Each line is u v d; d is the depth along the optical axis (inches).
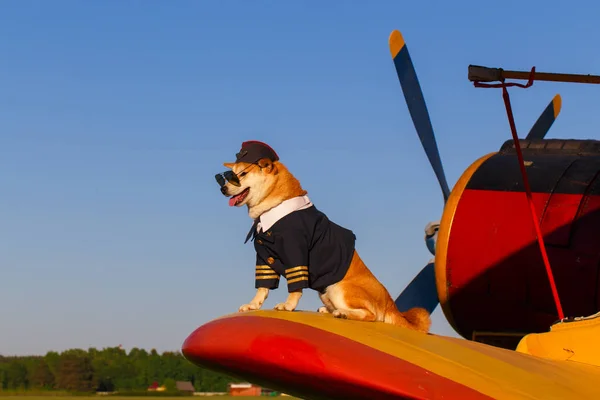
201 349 181.9
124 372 3117.6
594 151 333.4
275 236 201.2
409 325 211.2
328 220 207.5
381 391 161.3
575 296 306.2
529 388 165.8
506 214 322.0
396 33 390.6
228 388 3120.1
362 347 169.5
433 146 390.9
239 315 188.9
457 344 185.8
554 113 426.3
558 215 312.5
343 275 204.1
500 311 323.6
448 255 330.6
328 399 171.9
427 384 160.9
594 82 215.3
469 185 334.6
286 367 169.0
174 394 3051.2
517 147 237.1
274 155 209.8
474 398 158.6
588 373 191.5
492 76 220.1
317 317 186.7
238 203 206.1
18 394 2935.5
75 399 2728.8
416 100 391.9
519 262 316.2
